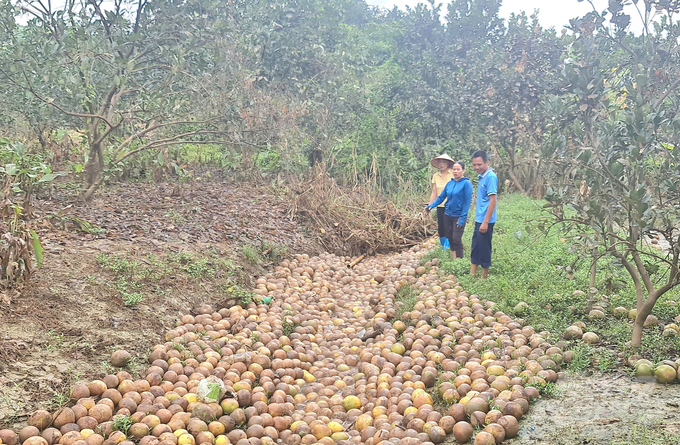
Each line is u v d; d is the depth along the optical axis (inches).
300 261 370.6
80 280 233.9
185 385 193.0
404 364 215.5
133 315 226.8
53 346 190.1
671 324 204.7
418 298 293.6
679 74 324.8
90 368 188.1
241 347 229.1
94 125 367.9
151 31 388.2
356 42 727.1
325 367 233.1
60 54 353.1
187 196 424.5
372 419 183.5
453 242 348.2
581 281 264.4
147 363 203.9
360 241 441.4
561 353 198.8
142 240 304.0
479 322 241.9
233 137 409.7
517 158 613.3
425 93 644.7
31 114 432.8
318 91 568.4
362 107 611.2
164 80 385.1
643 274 190.1
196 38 384.8
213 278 288.2
